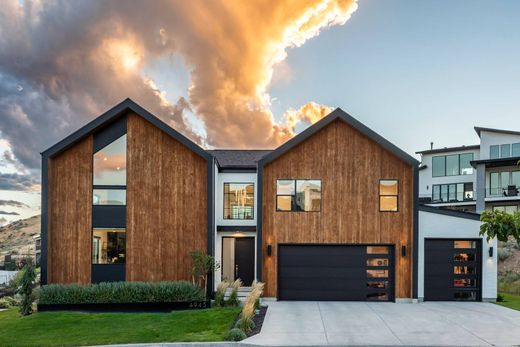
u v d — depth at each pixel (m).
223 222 15.88
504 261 21.58
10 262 32.22
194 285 13.38
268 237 14.95
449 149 38.06
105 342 9.00
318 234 14.90
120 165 14.31
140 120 14.42
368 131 14.78
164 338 9.28
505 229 8.37
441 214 14.83
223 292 13.30
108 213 14.15
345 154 15.05
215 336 9.43
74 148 14.32
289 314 12.13
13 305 16.73
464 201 35.44
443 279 14.77
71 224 14.07
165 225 14.16
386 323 10.95
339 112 14.88
